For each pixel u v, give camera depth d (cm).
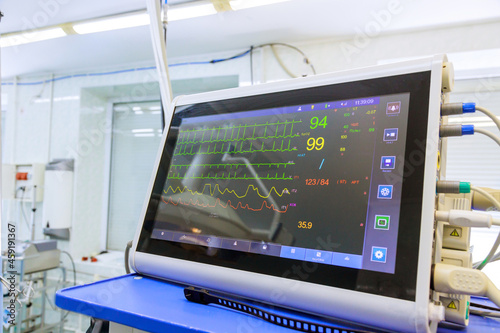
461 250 50
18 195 331
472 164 237
